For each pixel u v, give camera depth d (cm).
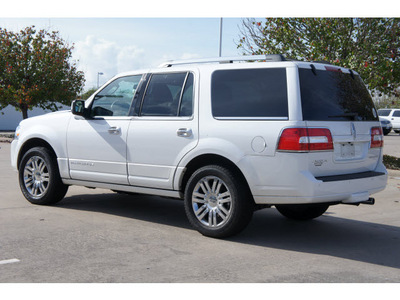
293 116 510
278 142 510
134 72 659
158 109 614
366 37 1354
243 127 535
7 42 2422
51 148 739
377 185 573
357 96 580
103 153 656
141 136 617
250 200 545
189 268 451
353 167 553
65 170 698
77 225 612
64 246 516
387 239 588
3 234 559
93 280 413
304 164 504
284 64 530
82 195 837
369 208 786
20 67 2409
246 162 527
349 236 600
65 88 2620
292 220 690
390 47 1332
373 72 1277
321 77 542
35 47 2445
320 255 510
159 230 598
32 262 459
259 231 613
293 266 467
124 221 644
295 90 515
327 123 524
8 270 435
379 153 598
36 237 549
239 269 452
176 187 591
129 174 632
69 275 425
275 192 516
